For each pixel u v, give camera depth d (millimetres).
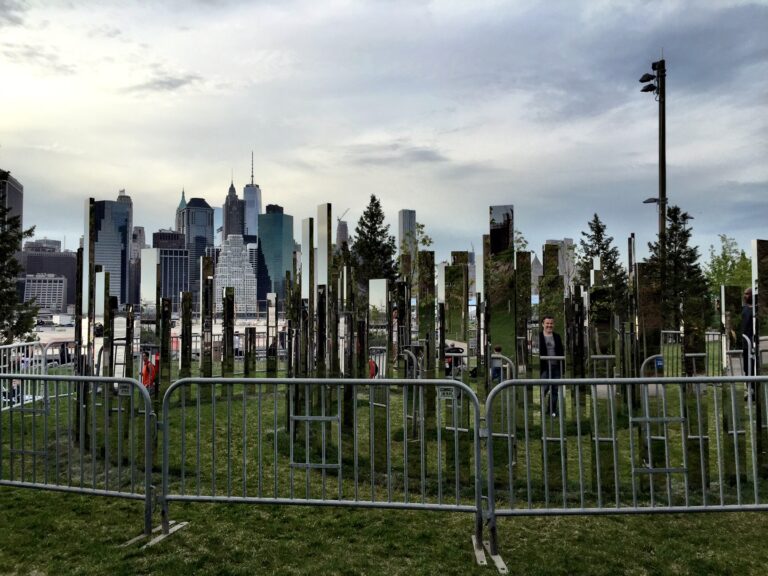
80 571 4000
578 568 4039
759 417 6133
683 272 23500
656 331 7277
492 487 4309
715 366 12164
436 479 6219
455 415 4695
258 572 3979
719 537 4590
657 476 5969
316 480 6281
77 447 7648
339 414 4746
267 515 5105
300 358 9516
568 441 7738
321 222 7945
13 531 4742
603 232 38438
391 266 44656
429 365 7582
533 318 8938
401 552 4316
